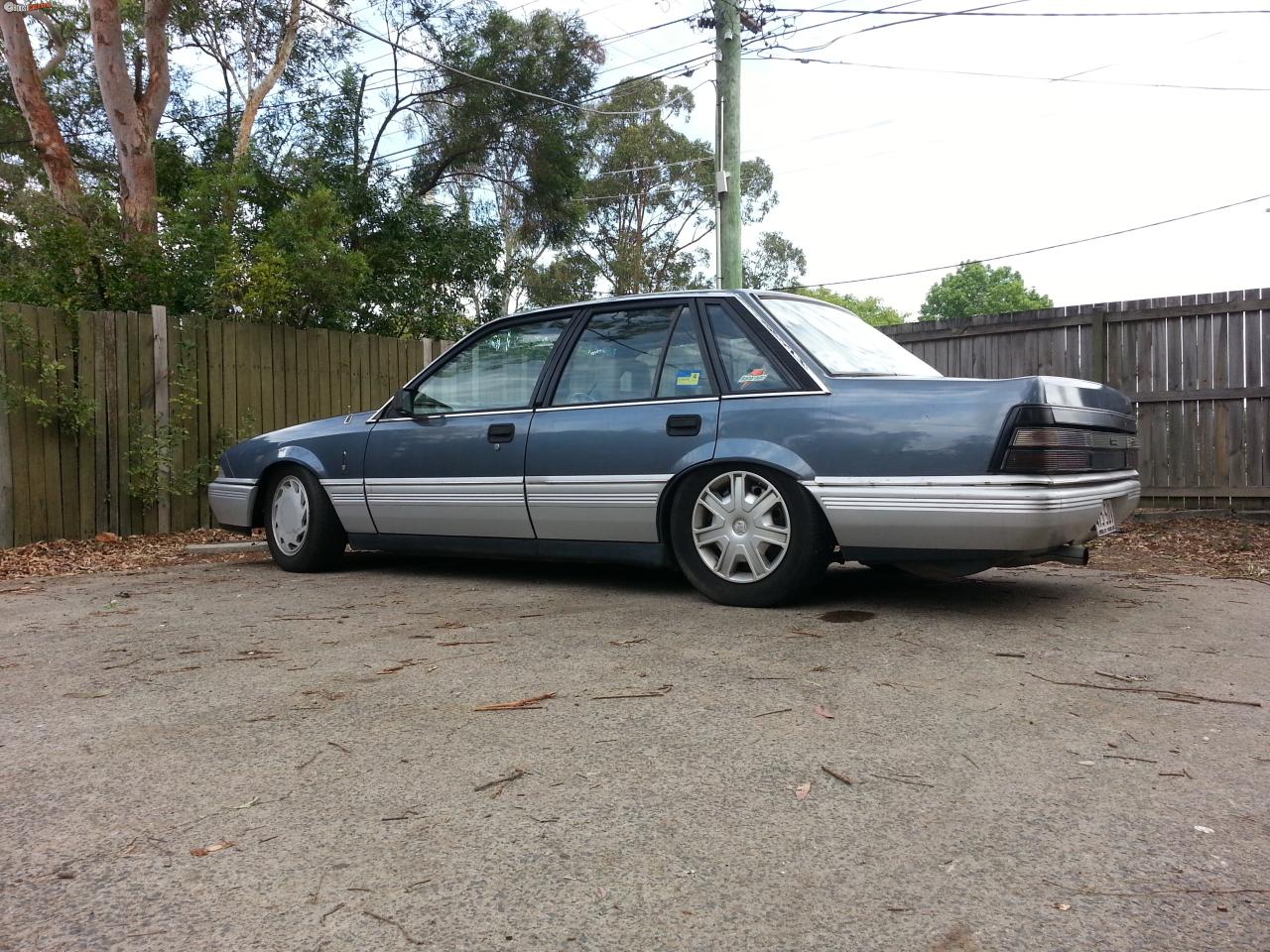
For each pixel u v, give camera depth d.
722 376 4.50
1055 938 1.65
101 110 20.56
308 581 5.71
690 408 4.50
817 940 1.65
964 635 3.82
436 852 1.99
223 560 6.95
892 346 5.05
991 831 2.05
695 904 1.77
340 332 9.52
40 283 8.98
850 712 2.84
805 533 4.17
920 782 2.31
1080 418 3.97
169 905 1.79
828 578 5.29
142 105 13.84
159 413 8.09
